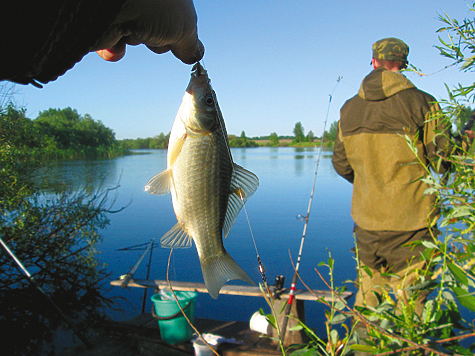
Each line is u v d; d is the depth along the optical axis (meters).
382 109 2.80
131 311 5.04
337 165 3.25
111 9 0.75
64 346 4.08
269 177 19.41
